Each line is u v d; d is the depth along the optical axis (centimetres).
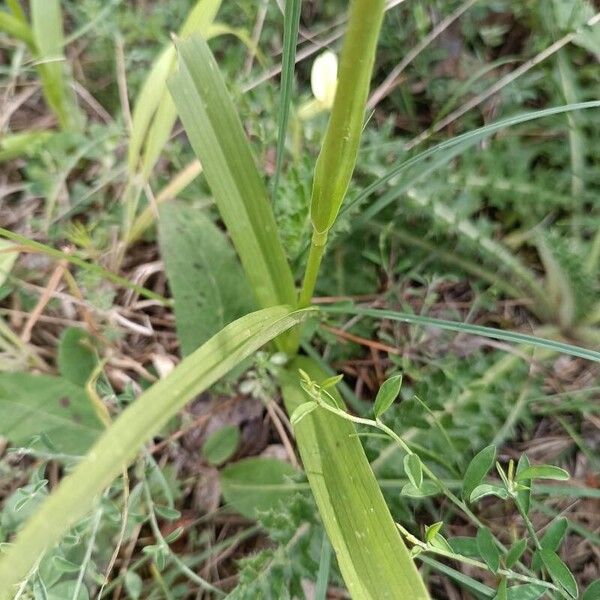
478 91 29
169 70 24
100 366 22
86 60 31
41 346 27
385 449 22
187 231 24
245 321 17
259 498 23
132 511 22
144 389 26
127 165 28
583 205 27
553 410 24
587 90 26
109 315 27
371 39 12
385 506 17
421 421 22
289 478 22
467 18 29
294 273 25
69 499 13
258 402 26
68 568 19
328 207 16
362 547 16
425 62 29
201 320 24
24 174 30
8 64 31
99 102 31
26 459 25
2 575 12
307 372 24
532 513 24
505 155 27
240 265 25
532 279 26
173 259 24
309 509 21
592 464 25
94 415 24
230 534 24
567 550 23
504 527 23
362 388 27
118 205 28
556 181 26
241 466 24
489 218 29
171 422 25
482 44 30
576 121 26
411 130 30
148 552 20
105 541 22
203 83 20
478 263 27
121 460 13
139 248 29
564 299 26
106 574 20
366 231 27
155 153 25
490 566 17
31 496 20
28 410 23
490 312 27
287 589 21
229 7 30
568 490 21
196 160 26
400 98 30
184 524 24
